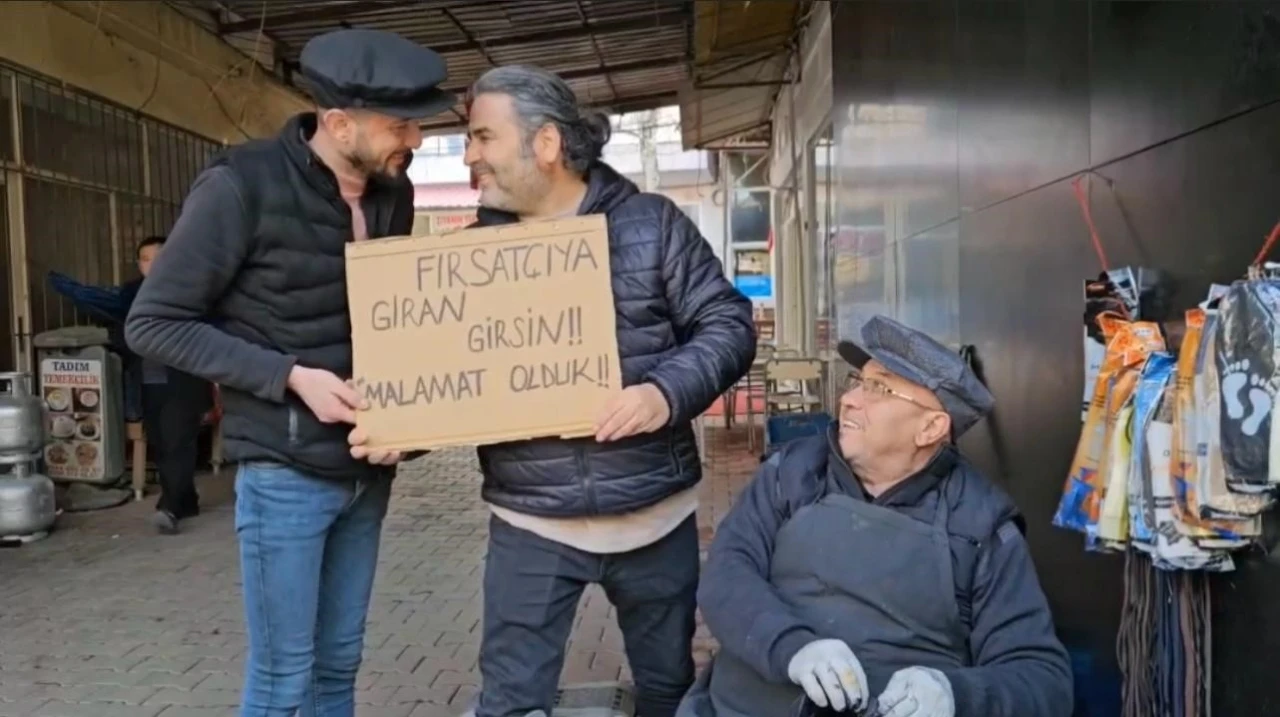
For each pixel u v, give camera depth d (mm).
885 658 2008
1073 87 2902
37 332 7582
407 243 2258
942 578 2004
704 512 6977
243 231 2170
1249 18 1984
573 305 2236
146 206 9000
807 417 6195
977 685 1802
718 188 22938
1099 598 2748
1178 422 1977
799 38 10609
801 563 2102
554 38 9859
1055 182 3053
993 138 3676
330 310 2305
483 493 2445
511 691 2406
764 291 19938
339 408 2221
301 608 2365
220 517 7035
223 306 2264
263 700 2369
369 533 2594
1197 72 2195
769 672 1907
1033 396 3266
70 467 7520
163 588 5289
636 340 2291
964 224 4086
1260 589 1938
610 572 2387
